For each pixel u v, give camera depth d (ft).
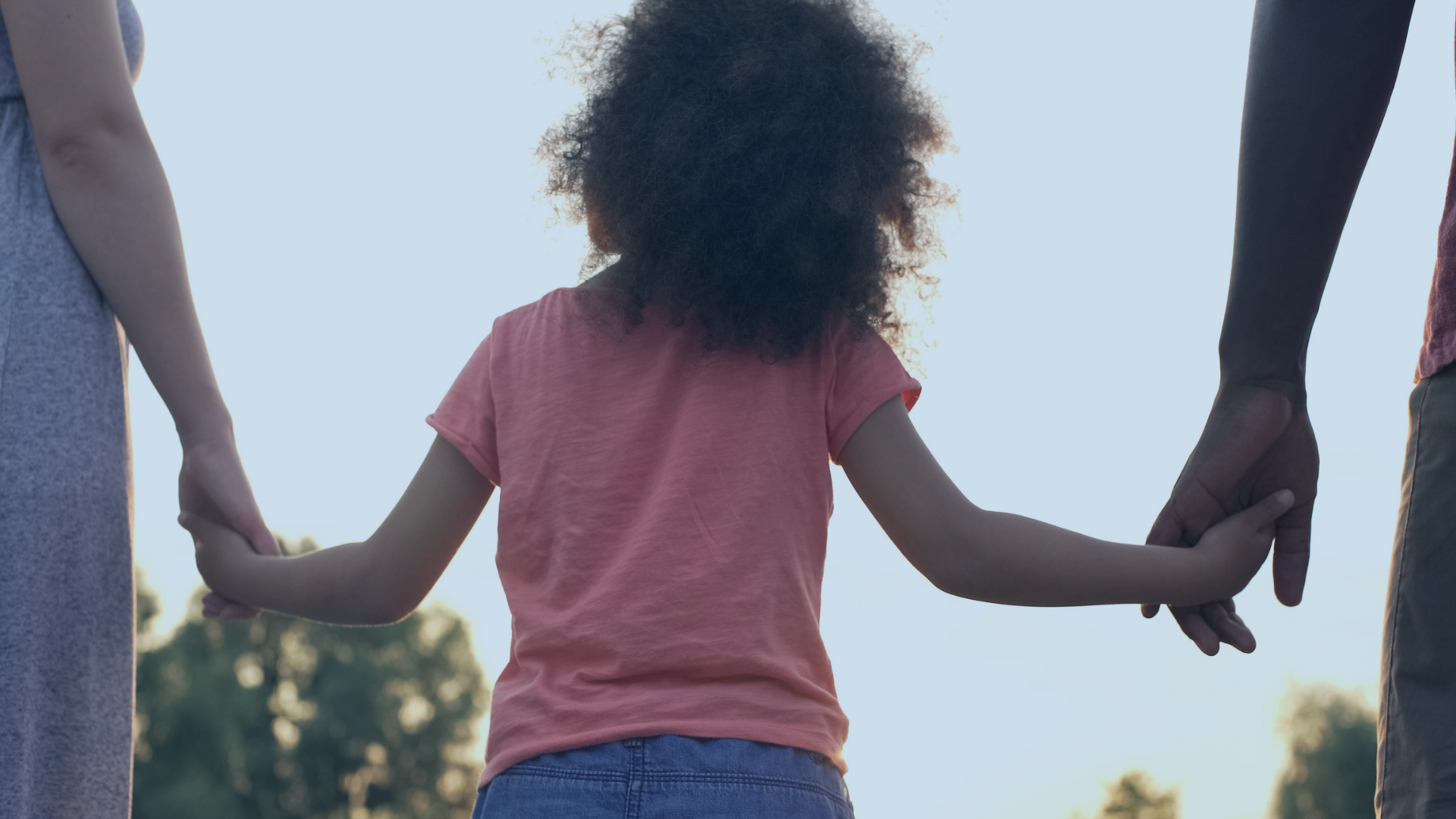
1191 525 6.01
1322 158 5.73
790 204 5.14
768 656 4.66
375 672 130.52
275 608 6.10
